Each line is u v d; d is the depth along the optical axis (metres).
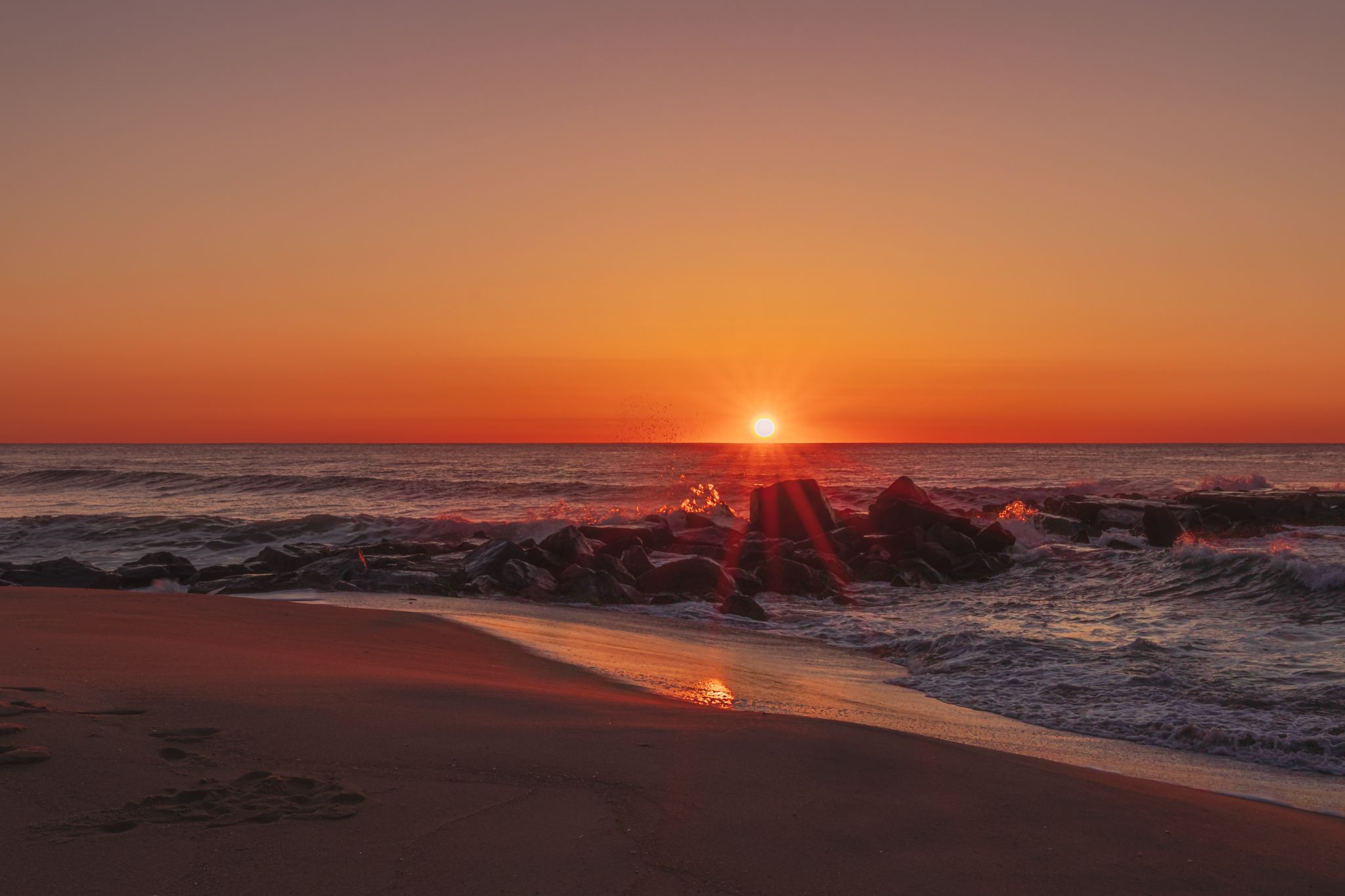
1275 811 5.39
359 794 4.22
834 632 13.20
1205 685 9.21
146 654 7.23
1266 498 30.67
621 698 7.48
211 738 4.91
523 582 16.17
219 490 47.88
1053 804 4.97
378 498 43.75
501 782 4.55
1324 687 8.98
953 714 8.21
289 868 3.41
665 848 3.88
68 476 54.56
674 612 14.80
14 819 3.67
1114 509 27.48
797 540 23.70
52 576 16.86
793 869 3.77
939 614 14.85
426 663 8.65
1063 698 8.82
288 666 7.34
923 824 4.45
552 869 3.58
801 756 5.45
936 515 21.89
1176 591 15.43
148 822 3.74
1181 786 6.04
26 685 5.75
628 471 71.94
